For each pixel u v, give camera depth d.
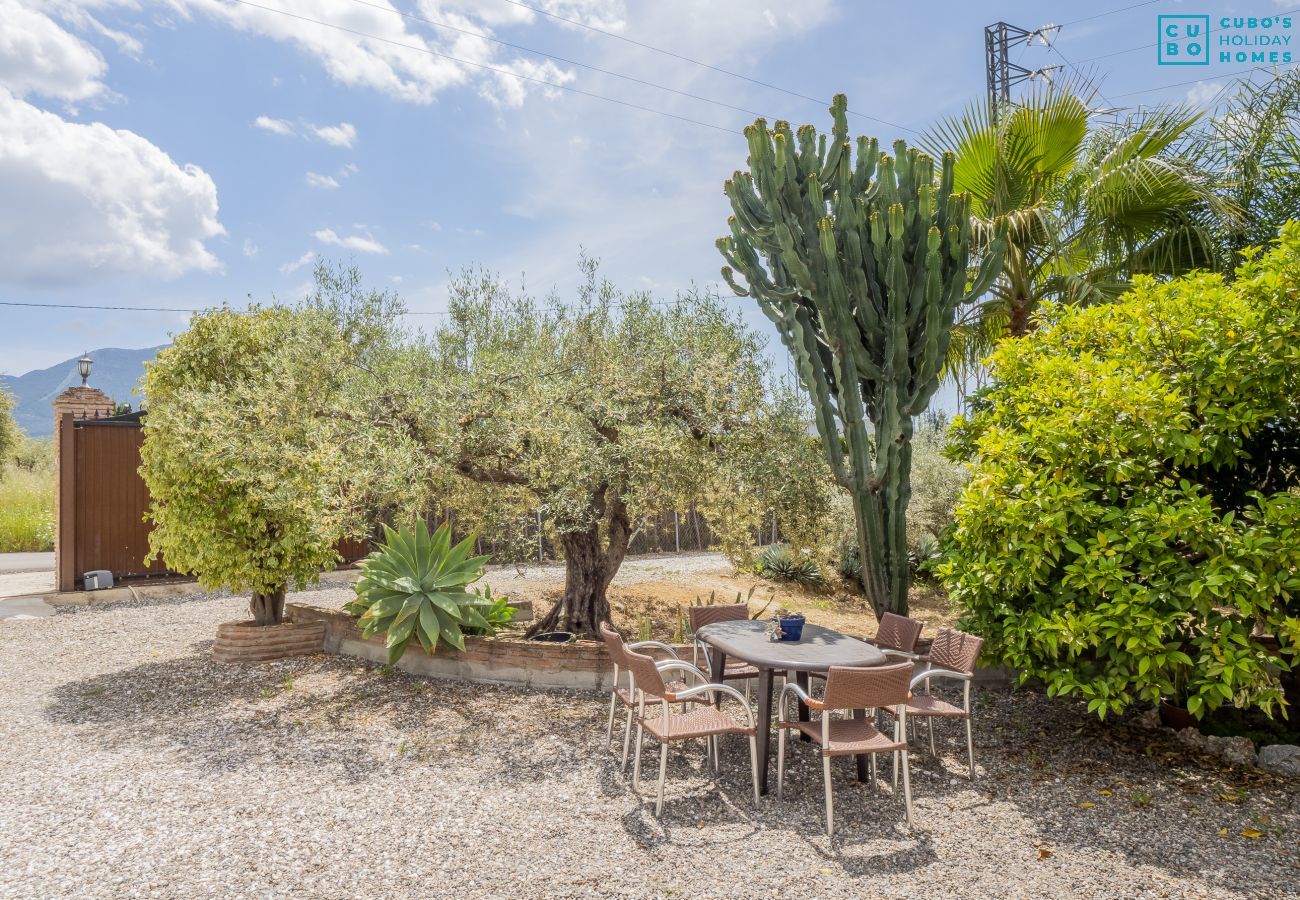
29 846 3.44
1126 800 3.99
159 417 6.79
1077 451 4.62
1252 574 3.95
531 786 4.21
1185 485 4.36
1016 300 7.79
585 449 6.27
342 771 4.43
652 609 8.80
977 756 4.67
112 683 6.31
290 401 6.22
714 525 7.60
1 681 6.41
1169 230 7.36
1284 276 4.32
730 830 3.65
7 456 24.12
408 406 6.40
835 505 10.90
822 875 3.19
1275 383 4.21
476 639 6.30
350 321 7.17
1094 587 4.27
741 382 6.82
